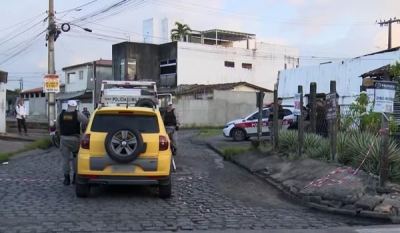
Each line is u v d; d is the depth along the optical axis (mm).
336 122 11078
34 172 12375
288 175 11234
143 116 9219
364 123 11477
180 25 52250
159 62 47031
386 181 8930
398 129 11188
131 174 8734
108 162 8703
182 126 38719
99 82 52000
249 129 22031
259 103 16141
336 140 11078
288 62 53469
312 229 7340
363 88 17562
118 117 9133
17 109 23047
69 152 10516
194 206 8820
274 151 14031
